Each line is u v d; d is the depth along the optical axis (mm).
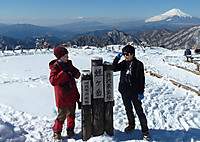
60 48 3211
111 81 3449
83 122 3412
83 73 3295
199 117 4785
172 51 34469
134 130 3916
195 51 28875
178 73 13711
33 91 6906
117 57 3582
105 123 3562
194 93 7031
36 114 4703
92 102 3451
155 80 9688
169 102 5965
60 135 3527
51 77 3176
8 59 18078
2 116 4410
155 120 4535
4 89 7180
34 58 19281
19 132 3637
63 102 3330
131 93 3467
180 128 4125
